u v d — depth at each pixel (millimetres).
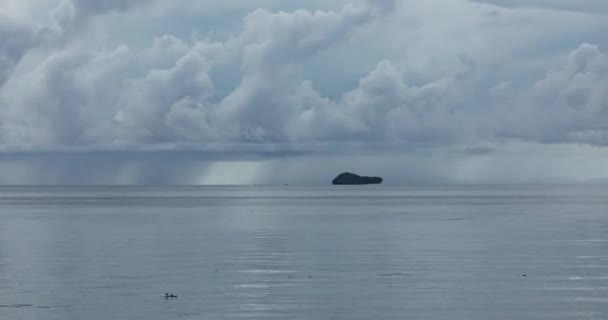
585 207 145375
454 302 32656
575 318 29469
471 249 54312
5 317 29844
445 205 159250
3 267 44438
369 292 35219
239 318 29719
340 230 75938
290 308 31547
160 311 30938
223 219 100000
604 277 39594
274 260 47812
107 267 44438
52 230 77562
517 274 40844
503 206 152375
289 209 137250
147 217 106562
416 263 45906
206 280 39094
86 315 30188
